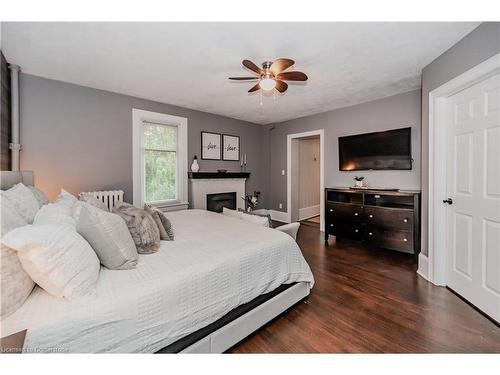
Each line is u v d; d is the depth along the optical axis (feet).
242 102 12.96
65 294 3.34
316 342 5.08
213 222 8.41
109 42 6.91
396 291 7.36
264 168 19.21
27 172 7.20
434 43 6.91
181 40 6.84
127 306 3.46
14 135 8.48
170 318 3.88
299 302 6.71
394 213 10.36
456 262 7.17
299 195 18.88
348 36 6.64
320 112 15.16
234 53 7.59
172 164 13.84
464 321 5.79
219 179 15.85
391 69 8.78
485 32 5.83
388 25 6.12
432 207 7.93
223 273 4.74
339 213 12.55
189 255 5.10
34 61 8.13
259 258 5.53
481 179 6.23
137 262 4.65
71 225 4.52
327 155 14.92
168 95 11.76
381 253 10.99
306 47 7.23
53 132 9.68
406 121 11.37
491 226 5.93
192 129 14.53
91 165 10.68
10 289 2.99
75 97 10.19
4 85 7.93
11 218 3.82
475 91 6.41
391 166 11.84
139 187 12.22
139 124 12.17
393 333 5.35
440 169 7.70
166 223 6.48
